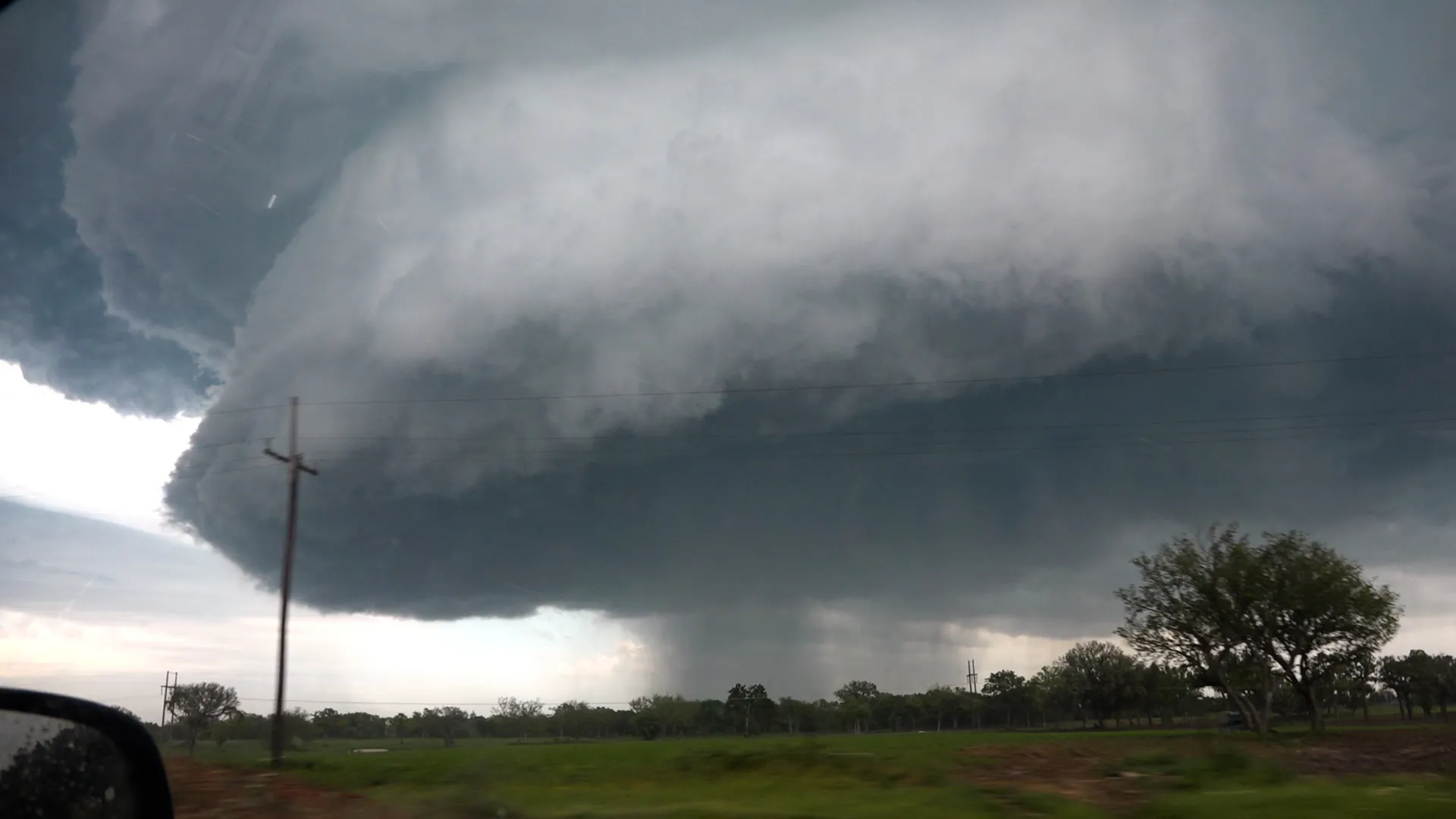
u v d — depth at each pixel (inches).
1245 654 794.2
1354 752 532.1
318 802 395.5
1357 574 779.4
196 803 382.9
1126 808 355.3
